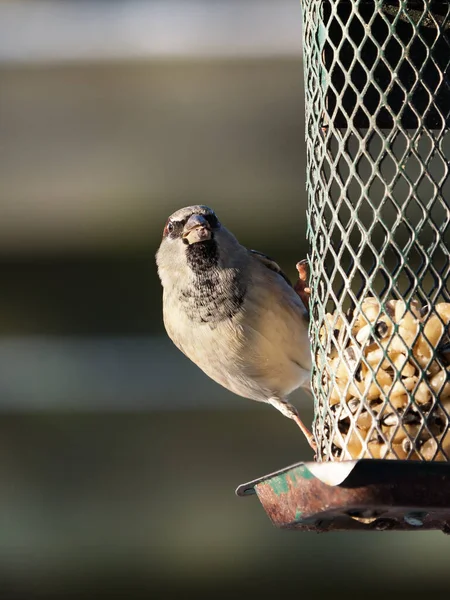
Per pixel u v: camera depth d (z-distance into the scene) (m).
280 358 10.00
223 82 14.06
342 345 8.09
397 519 7.61
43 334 13.59
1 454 13.12
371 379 7.81
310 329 8.95
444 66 8.30
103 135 13.84
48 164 13.78
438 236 7.91
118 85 14.04
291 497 7.36
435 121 8.32
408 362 7.85
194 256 9.96
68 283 13.68
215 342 9.98
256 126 13.90
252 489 8.19
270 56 14.06
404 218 7.89
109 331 13.59
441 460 7.69
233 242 10.13
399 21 8.32
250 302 9.85
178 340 10.34
